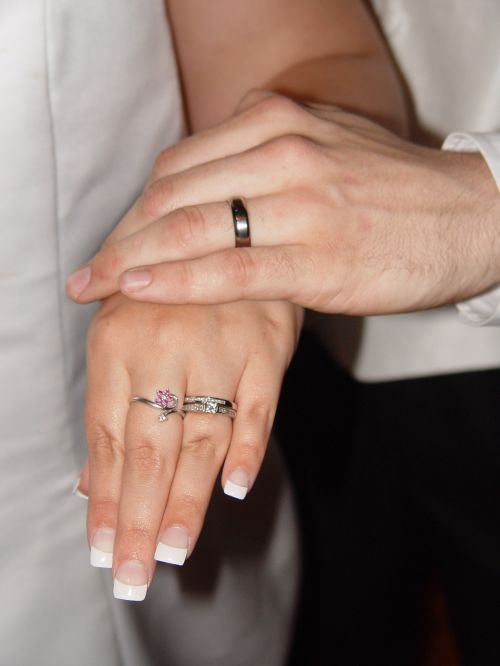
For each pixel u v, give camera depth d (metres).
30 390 0.47
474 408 0.81
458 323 0.75
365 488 0.97
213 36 0.55
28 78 0.42
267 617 0.65
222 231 0.45
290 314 0.48
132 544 0.43
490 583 0.84
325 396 1.01
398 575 0.99
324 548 0.99
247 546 0.61
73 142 0.45
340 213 0.46
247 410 0.46
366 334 0.77
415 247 0.47
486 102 0.72
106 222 0.48
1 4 0.41
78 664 0.53
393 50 0.70
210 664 0.61
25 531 0.50
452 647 1.05
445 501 0.86
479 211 0.48
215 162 0.46
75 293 0.46
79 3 0.43
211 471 0.44
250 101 0.50
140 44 0.45
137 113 0.47
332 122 0.49
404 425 0.86
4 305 0.46
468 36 0.69
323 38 0.56
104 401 0.45
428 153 0.50
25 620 0.51
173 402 0.44
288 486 0.66
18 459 0.49
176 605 0.57
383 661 1.01
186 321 0.46
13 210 0.44
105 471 0.44
